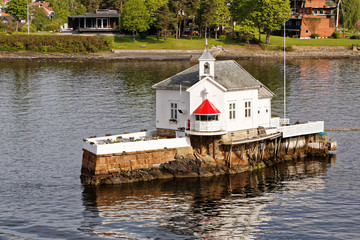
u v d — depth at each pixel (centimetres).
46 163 9062
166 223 6744
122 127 11550
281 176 8462
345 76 19438
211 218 6906
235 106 8462
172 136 8588
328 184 8150
